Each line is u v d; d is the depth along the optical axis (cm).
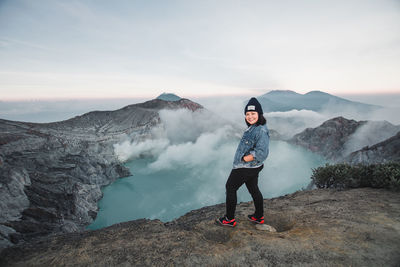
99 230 349
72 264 251
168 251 268
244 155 296
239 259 245
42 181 3155
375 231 289
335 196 507
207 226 345
